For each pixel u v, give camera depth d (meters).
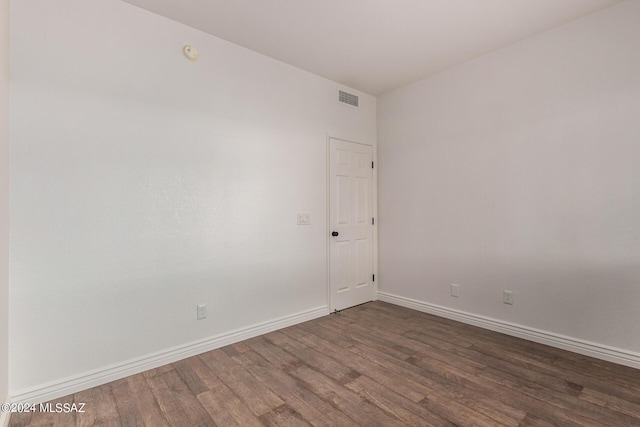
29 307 1.87
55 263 1.96
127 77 2.22
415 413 1.76
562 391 1.95
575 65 2.46
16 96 1.83
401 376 2.15
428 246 3.50
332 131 3.55
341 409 1.80
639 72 2.20
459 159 3.21
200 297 2.56
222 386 2.05
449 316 3.31
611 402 1.84
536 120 2.68
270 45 2.80
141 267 2.28
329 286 3.50
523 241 2.77
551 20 2.46
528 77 2.71
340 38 2.70
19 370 1.84
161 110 2.37
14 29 1.83
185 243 2.48
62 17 1.98
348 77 3.47
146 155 2.30
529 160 2.72
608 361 2.32
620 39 2.27
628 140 2.24
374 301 4.00
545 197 2.64
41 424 1.71
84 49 2.05
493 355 2.45
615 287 2.30
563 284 2.55
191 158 2.51
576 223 2.48
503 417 1.71
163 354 2.36
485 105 3.00
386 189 3.94
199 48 2.56
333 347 2.63
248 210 2.85
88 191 2.06
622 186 2.27
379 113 4.00
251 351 2.57
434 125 3.42
